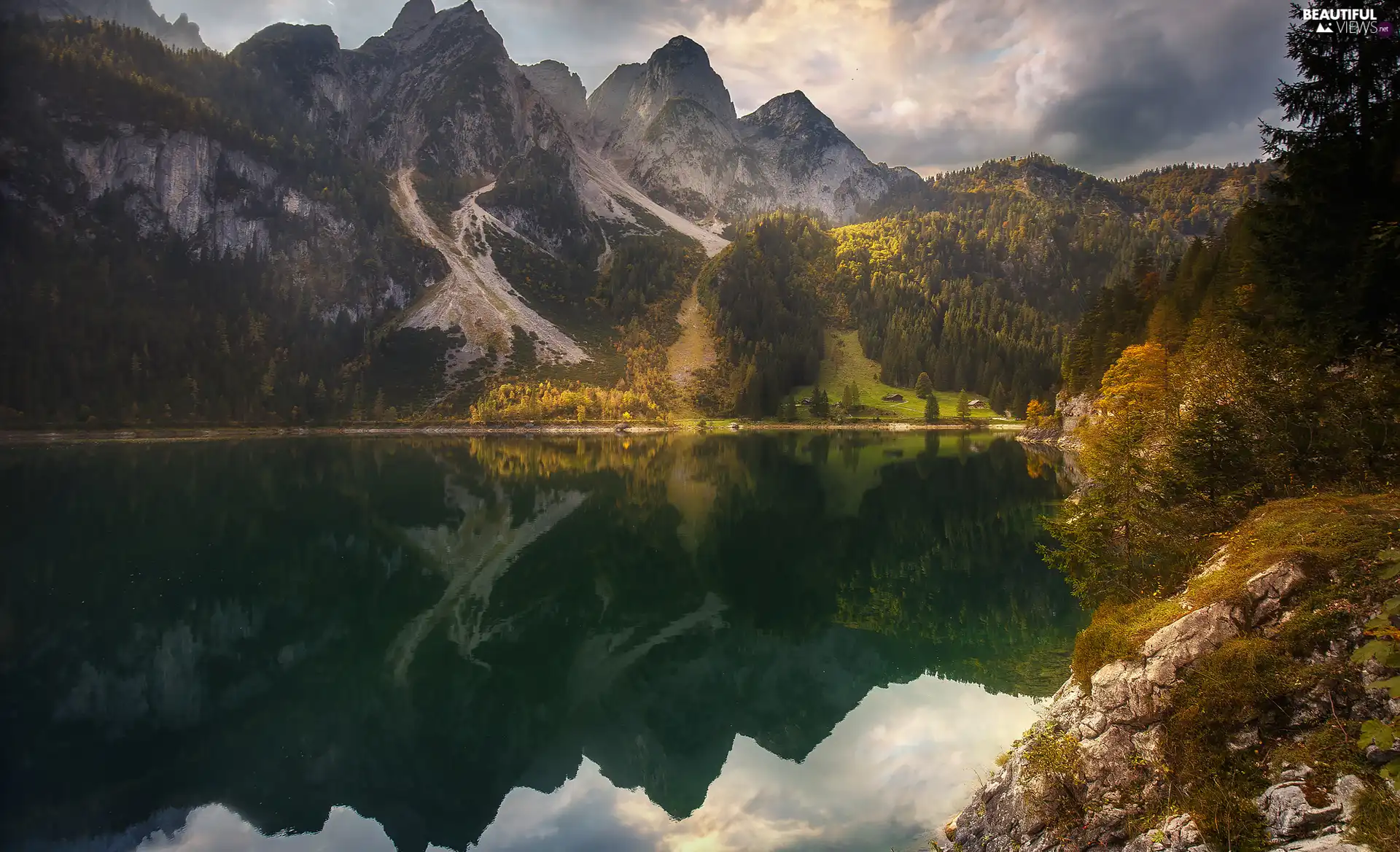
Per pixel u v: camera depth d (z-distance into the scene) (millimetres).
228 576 47719
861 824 18469
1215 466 21500
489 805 22281
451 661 35656
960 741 23000
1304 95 21594
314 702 30844
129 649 35438
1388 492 16750
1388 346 19469
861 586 44438
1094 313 119312
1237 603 13008
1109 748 12953
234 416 182875
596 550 57469
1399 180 18766
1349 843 8438
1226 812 10211
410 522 66938
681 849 18797
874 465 108000
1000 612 37500
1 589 42812
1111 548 22797
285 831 20969
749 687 30938
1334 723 10281
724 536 61062
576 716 29203
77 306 192250
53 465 100875
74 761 25219
